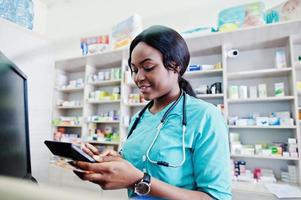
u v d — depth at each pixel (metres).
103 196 0.24
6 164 0.53
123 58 2.52
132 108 2.63
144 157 0.68
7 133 0.54
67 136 2.71
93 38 2.62
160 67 0.68
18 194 0.21
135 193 0.54
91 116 2.67
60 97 2.97
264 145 1.96
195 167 0.62
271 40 2.04
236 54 2.19
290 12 1.80
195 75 2.29
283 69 1.89
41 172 1.40
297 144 1.77
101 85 2.84
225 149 0.61
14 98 0.60
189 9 2.59
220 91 2.12
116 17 3.06
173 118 0.71
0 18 1.92
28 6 2.24
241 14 1.95
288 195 1.54
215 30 2.06
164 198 0.51
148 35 0.69
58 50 3.34
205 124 0.64
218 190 0.55
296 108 1.80
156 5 2.79
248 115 2.15
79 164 0.49
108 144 2.51
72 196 0.22
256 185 1.78
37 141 2.39
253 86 2.11
